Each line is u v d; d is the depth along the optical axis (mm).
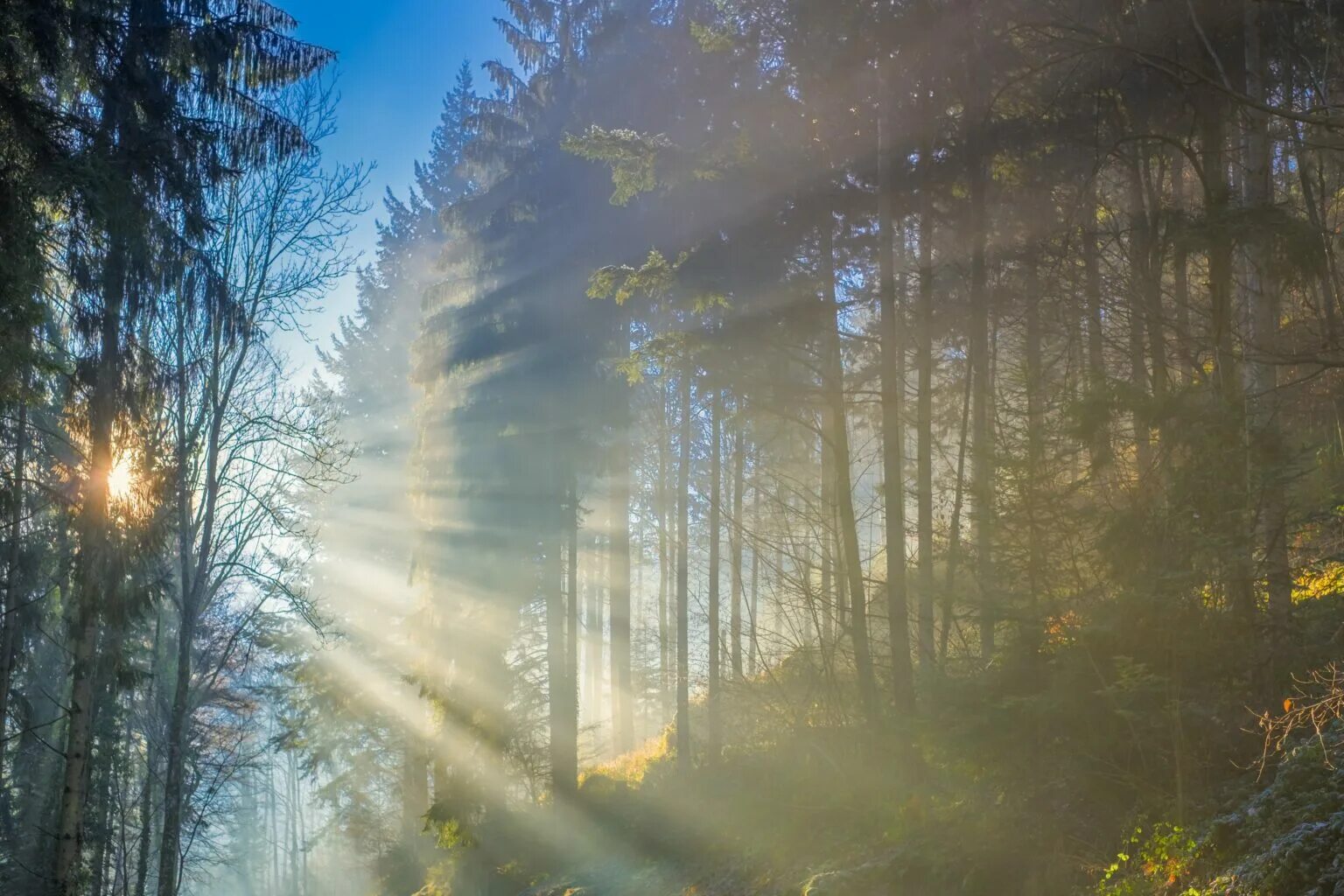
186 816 21672
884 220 14555
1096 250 16328
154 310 16703
